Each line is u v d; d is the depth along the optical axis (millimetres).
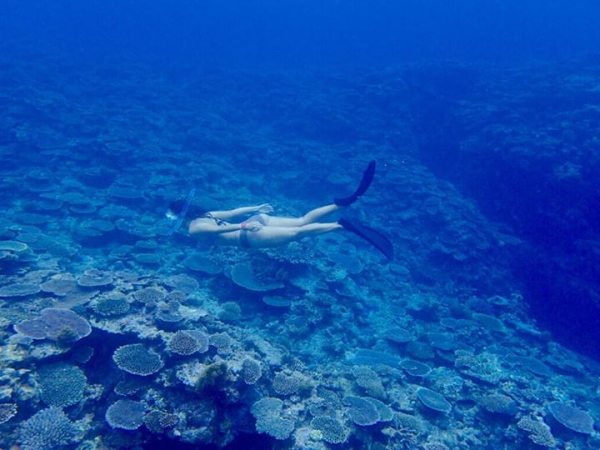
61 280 7133
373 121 22891
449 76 24000
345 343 8945
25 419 4656
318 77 31500
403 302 11422
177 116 21656
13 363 4918
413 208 15688
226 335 6391
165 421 4945
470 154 18328
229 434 5180
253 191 16422
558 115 17000
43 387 4941
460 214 14922
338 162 18266
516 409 7324
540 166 15047
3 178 12555
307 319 8828
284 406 6047
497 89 22172
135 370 5266
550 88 19406
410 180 16859
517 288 13180
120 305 6195
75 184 13336
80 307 6340
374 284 11562
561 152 14781
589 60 22734
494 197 16484
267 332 8406
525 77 22984
